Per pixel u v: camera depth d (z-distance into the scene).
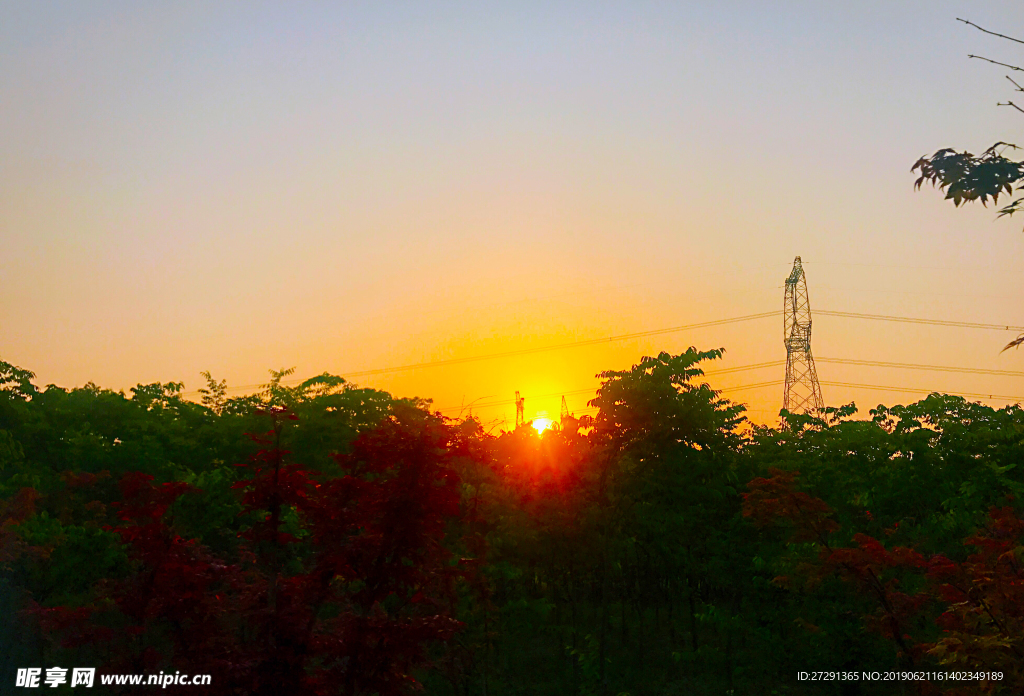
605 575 20.36
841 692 18.56
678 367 20.48
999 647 10.73
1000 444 21.84
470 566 12.42
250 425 26.50
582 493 19.58
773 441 24.17
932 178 6.87
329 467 24.83
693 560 20.44
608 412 20.42
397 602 13.28
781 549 19.72
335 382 27.34
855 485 22.56
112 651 9.62
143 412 27.78
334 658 8.81
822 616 18.97
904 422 22.62
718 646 21.16
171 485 9.42
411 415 10.16
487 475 18.83
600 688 19.02
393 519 9.29
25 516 16.58
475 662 17.81
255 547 9.69
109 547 18.53
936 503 21.84
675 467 20.06
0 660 15.11
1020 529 12.41
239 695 8.14
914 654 13.59
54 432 24.56
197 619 8.69
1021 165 6.62
